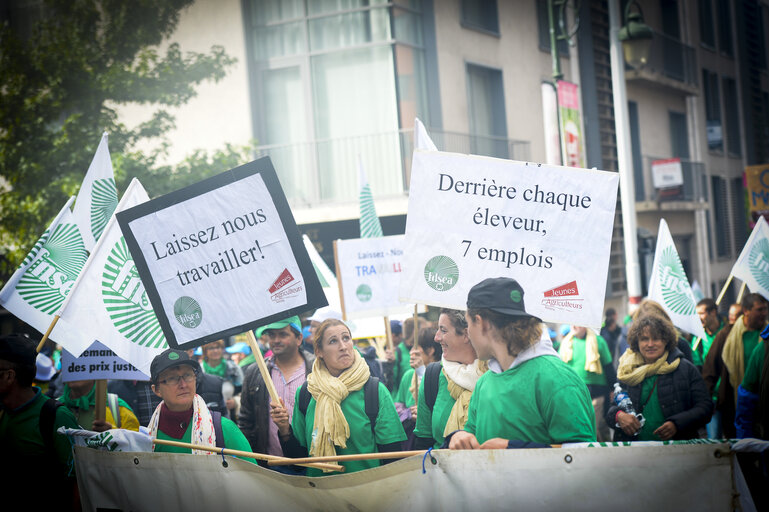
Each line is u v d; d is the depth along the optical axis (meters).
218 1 18.05
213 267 4.36
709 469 3.14
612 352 13.35
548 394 3.49
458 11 19.42
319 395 4.77
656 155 27.28
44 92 12.85
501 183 4.40
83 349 4.63
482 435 3.72
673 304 7.08
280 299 4.31
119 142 13.07
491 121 20.59
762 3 36.66
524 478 3.32
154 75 13.14
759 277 7.76
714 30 31.88
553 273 4.36
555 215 4.38
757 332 7.85
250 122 17.92
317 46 18.12
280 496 3.67
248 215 4.33
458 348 4.64
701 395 5.55
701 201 27.91
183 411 4.44
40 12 16.31
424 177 4.45
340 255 8.06
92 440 4.06
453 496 3.40
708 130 30.70
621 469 3.21
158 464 3.88
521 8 21.70
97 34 13.36
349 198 17.98
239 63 17.94
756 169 12.75
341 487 3.56
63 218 5.21
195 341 4.38
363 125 17.95
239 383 9.13
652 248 24.67
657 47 27.48
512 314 3.58
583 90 23.77
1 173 12.71
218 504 3.77
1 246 12.87
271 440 5.71
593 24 24.25
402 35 17.95
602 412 9.92
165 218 4.38
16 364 4.44
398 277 8.10
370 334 9.50
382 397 4.81
